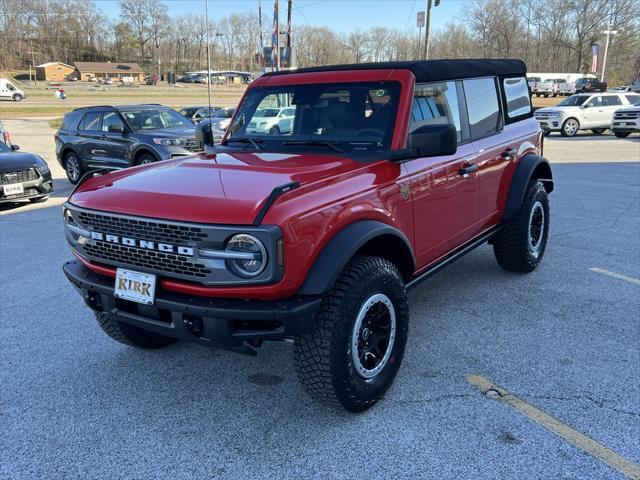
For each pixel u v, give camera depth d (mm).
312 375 3082
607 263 6008
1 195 9695
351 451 2996
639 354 3969
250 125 4379
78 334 4574
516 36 83312
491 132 4973
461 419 3250
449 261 4367
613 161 15164
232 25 121438
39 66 112812
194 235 2799
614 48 80188
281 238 2723
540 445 2988
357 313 3094
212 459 2973
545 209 5742
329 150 3824
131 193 3158
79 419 3371
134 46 131250
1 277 6008
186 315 2908
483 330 4426
